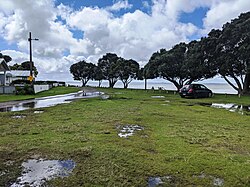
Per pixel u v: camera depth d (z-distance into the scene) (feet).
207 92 75.66
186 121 30.30
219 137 21.79
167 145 18.86
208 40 88.94
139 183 12.05
